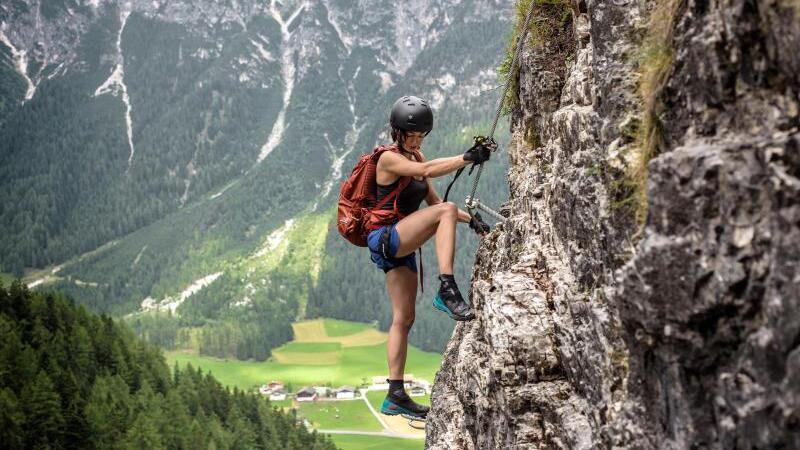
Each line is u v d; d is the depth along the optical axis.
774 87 3.30
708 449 3.43
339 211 6.17
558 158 6.33
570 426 5.02
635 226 4.34
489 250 8.36
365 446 161.50
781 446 2.96
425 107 5.91
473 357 7.14
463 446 7.90
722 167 3.24
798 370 2.86
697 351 3.40
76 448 76.75
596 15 5.12
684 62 3.83
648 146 4.21
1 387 80.44
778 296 2.98
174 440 93.88
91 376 98.56
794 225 2.94
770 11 3.23
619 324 4.54
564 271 5.83
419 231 5.88
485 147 5.93
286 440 116.31
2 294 102.62
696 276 3.32
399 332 6.39
